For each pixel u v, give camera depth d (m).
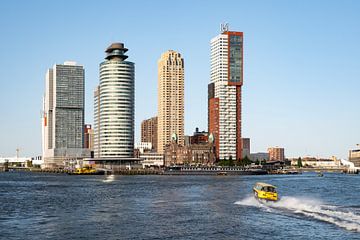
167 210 101.31
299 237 68.62
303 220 83.19
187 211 99.00
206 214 93.50
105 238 70.00
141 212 98.38
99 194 148.62
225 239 68.31
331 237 68.19
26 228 79.12
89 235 72.31
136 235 71.94
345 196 135.50
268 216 88.75
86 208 107.06
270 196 117.88
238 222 82.44
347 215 88.62
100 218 89.88
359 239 66.75
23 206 112.81
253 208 101.56
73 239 69.50
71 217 91.75
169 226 79.56
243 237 69.44
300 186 191.88
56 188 185.88
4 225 82.44
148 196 138.50
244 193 146.50
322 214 90.25
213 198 128.75
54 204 116.88
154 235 71.81
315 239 67.06
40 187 194.50
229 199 124.75
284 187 184.12
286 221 82.44
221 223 81.81
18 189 181.00
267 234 71.19
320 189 170.50
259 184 124.94
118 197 135.88
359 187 184.12
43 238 70.38
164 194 145.75
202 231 74.56
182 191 158.88
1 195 148.25
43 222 85.62
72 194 150.12
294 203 111.44
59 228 78.75
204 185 197.00
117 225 81.12
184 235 71.62
